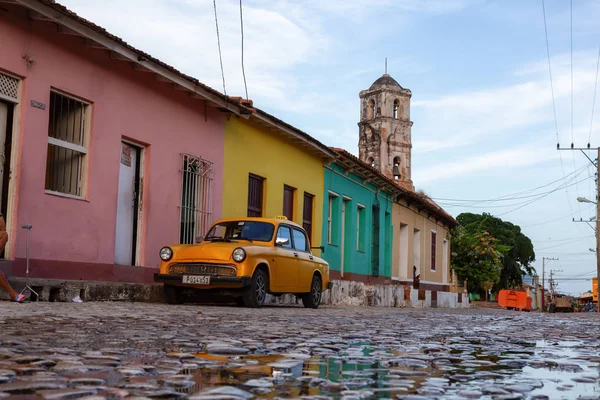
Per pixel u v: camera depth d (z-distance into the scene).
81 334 5.72
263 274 12.72
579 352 5.66
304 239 14.77
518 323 11.48
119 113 12.82
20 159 10.43
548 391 3.28
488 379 3.72
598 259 38.12
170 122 14.46
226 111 16.12
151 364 3.96
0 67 10.06
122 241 13.25
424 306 26.89
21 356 4.09
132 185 13.57
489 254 42.91
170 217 14.49
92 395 2.83
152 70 13.02
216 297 14.21
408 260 31.22
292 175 19.98
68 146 11.60
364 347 5.52
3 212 10.29
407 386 3.34
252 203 18.09
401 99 47.50
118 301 11.91
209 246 12.34
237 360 4.24
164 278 12.27
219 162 16.25
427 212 34.50
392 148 46.53
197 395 2.85
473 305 43.03
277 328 7.38
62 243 11.32
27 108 10.56
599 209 38.03
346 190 24.06
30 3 9.97
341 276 23.62
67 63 11.45
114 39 11.69
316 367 4.02
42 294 10.39
